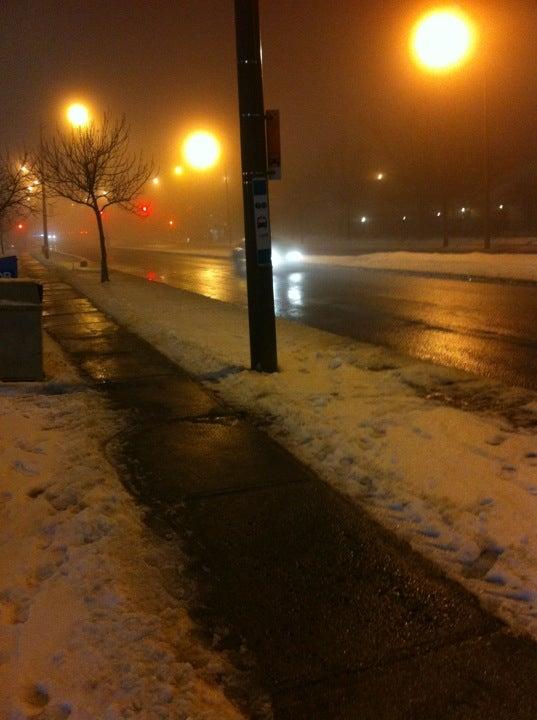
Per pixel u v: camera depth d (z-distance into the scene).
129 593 4.05
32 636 3.59
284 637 3.77
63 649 3.48
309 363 10.05
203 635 3.79
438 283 22.27
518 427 6.88
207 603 4.10
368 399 7.96
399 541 4.73
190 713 3.10
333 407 7.66
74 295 22.92
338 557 4.57
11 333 9.40
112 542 4.63
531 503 5.00
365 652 3.63
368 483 5.62
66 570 4.25
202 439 6.96
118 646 3.52
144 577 4.28
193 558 4.62
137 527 4.96
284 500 5.45
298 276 27.84
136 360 10.98
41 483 5.68
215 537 4.90
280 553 4.65
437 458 5.95
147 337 13.15
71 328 14.93
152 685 3.25
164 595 4.11
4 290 9.55
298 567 4.47
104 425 7.46
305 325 14.43
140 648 3.52
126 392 8.93
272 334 9.45
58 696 3.16
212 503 5.45
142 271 36.31
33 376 9.50
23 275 33.69
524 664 3.49
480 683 3.37
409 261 30.22
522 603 3.93
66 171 28.42
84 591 4.02
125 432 7.26
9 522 4.97
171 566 4.49
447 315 15.27
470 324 13.93
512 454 6.00
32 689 3.23
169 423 7.53
